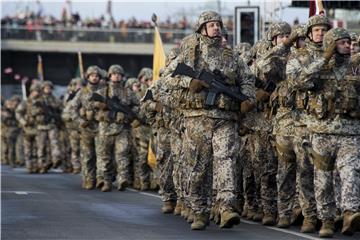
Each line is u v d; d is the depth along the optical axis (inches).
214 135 786.8
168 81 805.2
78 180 1502.2
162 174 952.3
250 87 791.1
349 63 751.1
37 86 1768.0
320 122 751.1
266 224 840.3
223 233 767.1
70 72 3097.9
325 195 749.3
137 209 976.9
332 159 750.5
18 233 749.9
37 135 1759.4
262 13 1422.2
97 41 3051.2
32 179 1523.1
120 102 1262.3
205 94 782.5
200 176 790.5
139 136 1279.5
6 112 2162.9
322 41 764.6
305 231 778.8
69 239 718.5
